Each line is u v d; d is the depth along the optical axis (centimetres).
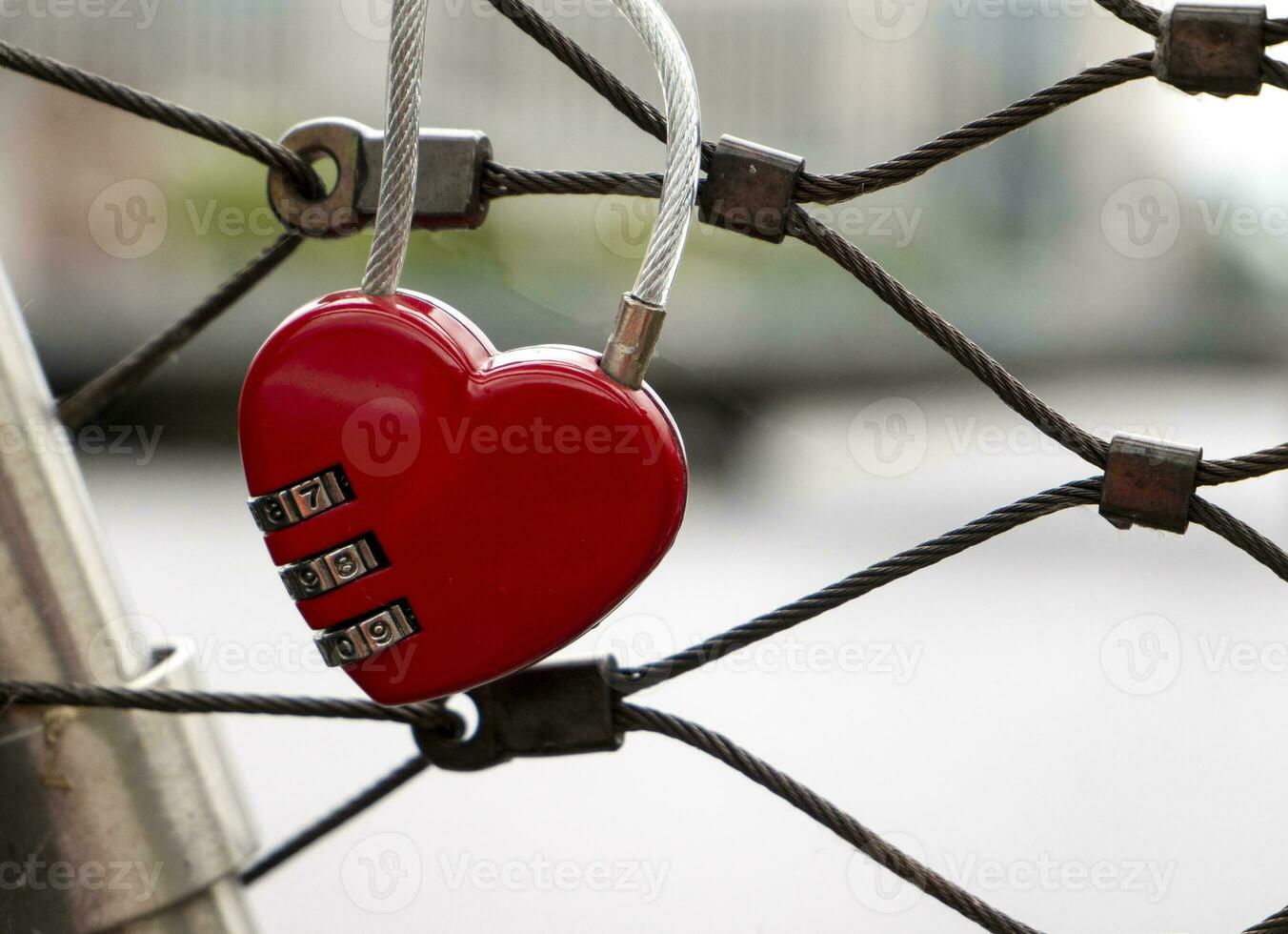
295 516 40
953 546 40
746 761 41
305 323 39
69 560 41
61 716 41
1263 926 40
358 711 41
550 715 41
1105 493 40
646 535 39
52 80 41
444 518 39
